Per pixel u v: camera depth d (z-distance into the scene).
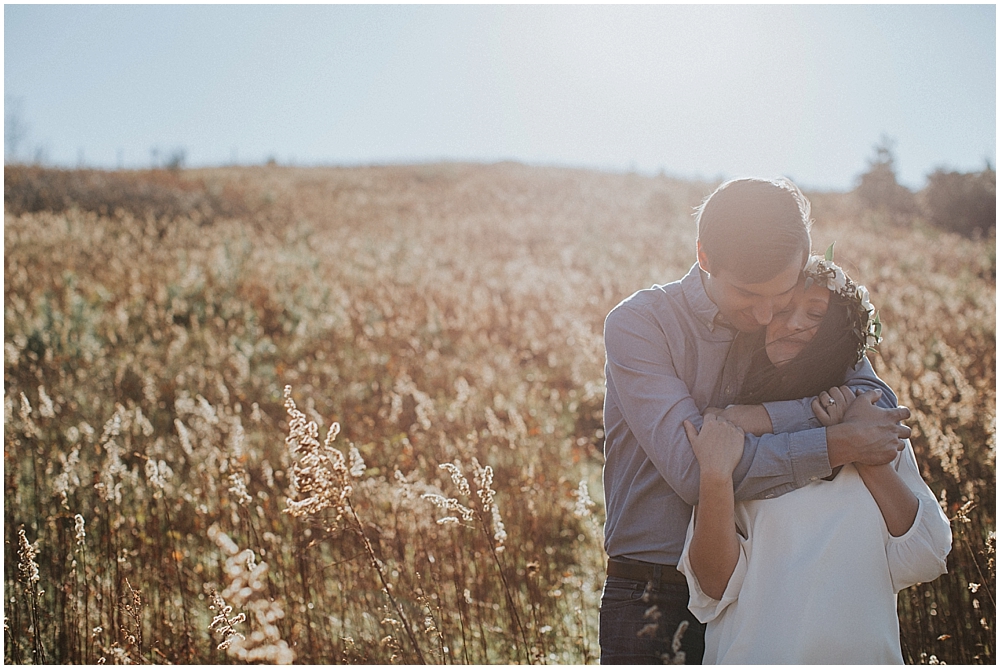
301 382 7.70
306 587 3.37
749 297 1.86
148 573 3.91
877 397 1.89
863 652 1.76
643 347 2.04
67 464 4.21
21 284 11.07
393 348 8.98
